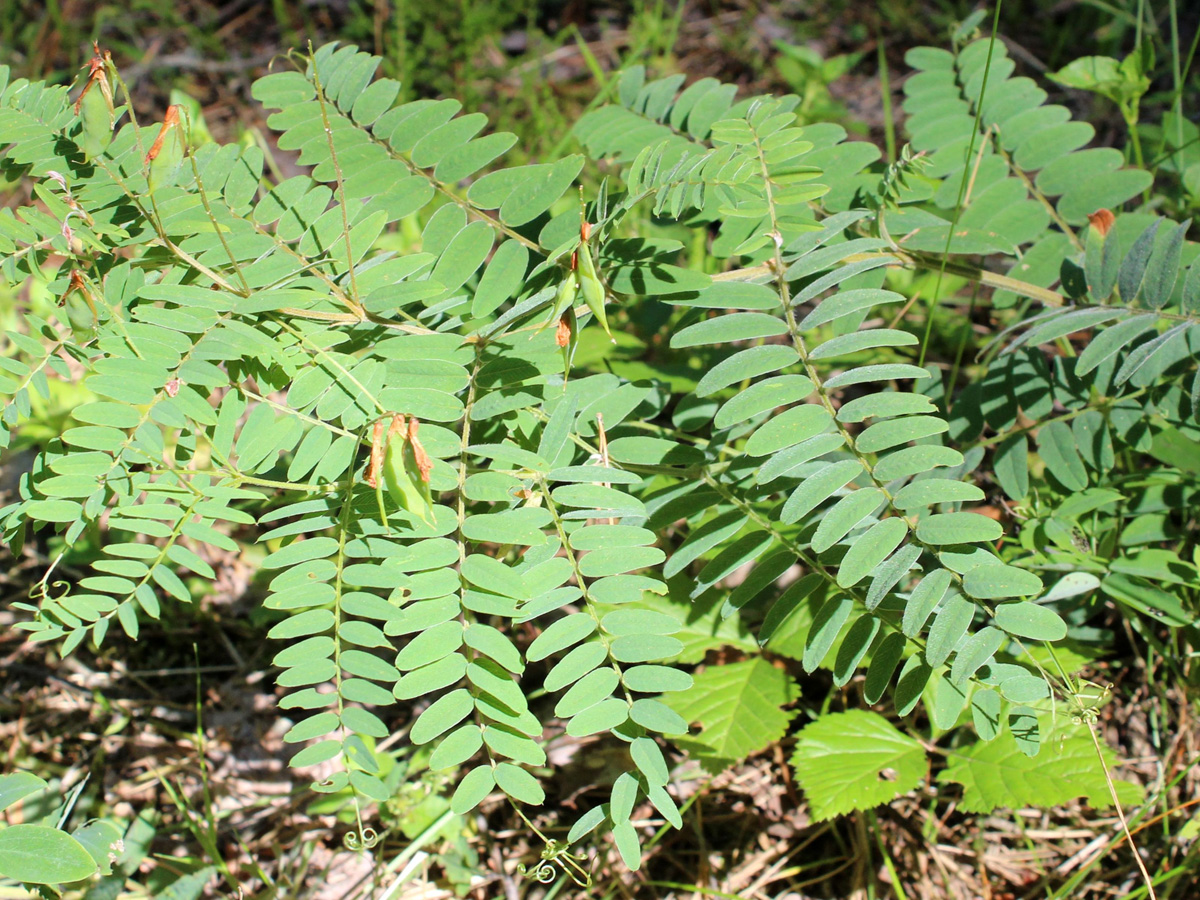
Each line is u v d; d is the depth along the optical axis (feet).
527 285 1.22
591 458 1.21
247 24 3.34
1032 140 1.51
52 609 1.07
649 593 1.50
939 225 1.38
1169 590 1.42
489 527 1.05
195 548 1.82
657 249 1.20
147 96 3.12
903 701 1.08
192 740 1.66
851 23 3.04
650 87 1.53
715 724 1.43
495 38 2.95
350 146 1.27
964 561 1.03
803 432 1.08
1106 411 1.36
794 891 1.47
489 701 1.02
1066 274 1.38
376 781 1.03
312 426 1.13
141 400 1.10
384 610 1.04
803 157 1.41
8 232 1.18
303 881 1.49
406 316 1.23
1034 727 1.04
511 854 1.50
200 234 1.22
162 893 1.43
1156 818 1.36
